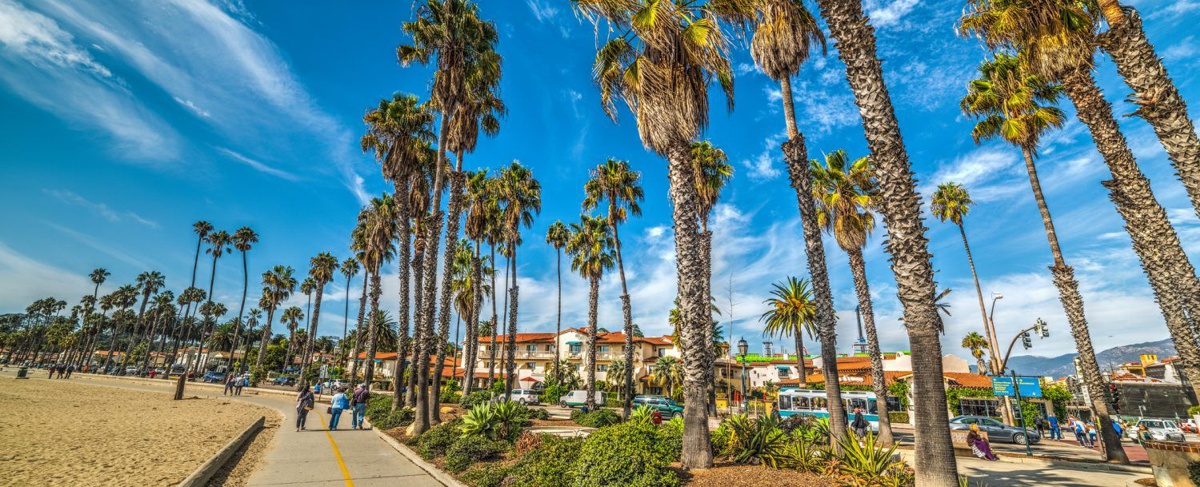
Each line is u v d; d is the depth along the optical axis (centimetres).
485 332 8088
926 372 658
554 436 1236
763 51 1504
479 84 2055
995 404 3422
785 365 5544
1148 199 969
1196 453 986
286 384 6794
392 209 3662
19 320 15825
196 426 1908
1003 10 1145
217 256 8762
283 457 1256
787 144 1524
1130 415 4181
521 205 3419
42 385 4212
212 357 11469
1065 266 1881
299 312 10025
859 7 786
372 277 3991
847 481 762
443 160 1902
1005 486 1155
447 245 2002
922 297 677
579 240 3541
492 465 1044
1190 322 912
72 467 1069
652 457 810
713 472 872
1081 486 1148
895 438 2516
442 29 1867
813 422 1405
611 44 1143
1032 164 1989
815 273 1427
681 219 1023
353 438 1658
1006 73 1947
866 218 2008
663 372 5241
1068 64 1055
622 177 3044
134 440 1491
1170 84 863
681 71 1012
